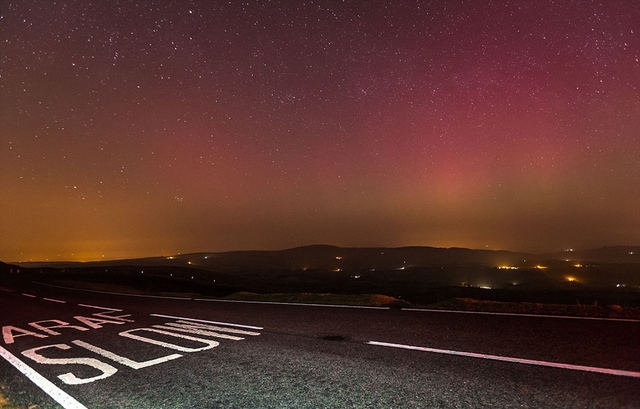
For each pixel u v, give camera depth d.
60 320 11.12
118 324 9.86
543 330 6.32
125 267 75.50
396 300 11.23
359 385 4.41
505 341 5.79
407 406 3.75
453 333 6.58
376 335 6.89
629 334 5.71
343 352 5.87
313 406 3.93
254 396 4.31
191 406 4.14
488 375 4.39
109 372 5.57
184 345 7.03
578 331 6.09
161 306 13.65
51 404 4.46
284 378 4.85
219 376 5.09
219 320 9.75
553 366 4.50
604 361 4.55
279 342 6.84
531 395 3.75
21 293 21.81
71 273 48.91
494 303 9.21
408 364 5.04
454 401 3.77
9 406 4.48
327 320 8.79
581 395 3.66
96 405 4.34
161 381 5.02
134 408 4.18
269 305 12.41
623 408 3.35
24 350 7.36
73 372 5.70
